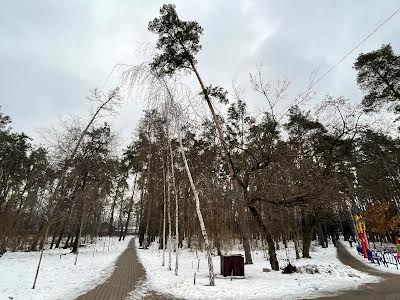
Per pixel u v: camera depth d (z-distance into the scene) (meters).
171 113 14.45
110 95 23.66
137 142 23.14
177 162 21.92
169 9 16.25
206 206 20.20
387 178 36.41
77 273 15.34
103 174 28.97
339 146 24.09
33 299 9.05
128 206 49.97
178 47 16.67
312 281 12.32
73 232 38.44
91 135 27.91
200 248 30.00
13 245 30.53
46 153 25.72
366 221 37.84
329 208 19.53
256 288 11.05
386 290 10.38
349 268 16.41
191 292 10.52
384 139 31.52
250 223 31.64
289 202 15.66
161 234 35.56
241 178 17.28
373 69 23.77
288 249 34.62
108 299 9.42
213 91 17.34
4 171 32.91
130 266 18.72
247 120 21.66
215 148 21.31
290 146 16.92
